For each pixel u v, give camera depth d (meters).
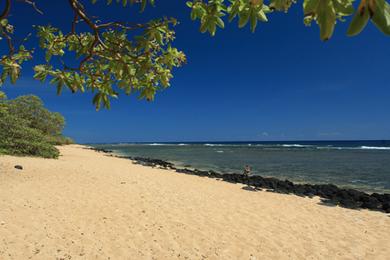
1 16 2.35
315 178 23.77
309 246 7.54
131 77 2.64
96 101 2.55
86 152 40.50
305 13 1.05
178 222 8.51
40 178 12.64
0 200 9.12
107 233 7.38
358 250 7.46
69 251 6.34
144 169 20.61
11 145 20.89
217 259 6.50
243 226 8.66
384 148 78.38
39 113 38.12
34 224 7.50
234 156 49.16
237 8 1.85
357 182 21.78
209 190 13.55
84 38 3.13
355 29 0.98
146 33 2.52
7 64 2.76
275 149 77.19
